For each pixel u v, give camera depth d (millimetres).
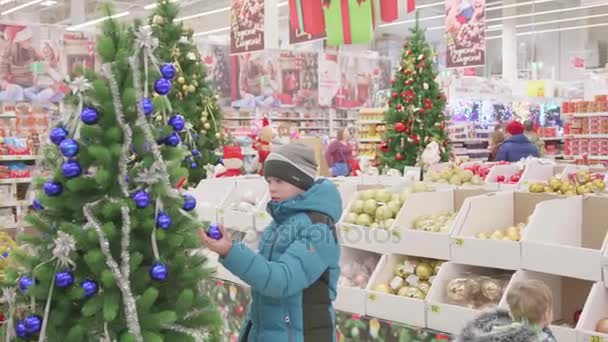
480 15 10453
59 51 13750
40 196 2117
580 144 11312
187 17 21641
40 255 2143
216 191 5535
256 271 2104
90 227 2037
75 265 2033
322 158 10555
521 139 7977
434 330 3383
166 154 2230
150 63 2186
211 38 17094
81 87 2047
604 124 11008
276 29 17203
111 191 2111
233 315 4340
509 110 15906
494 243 3377
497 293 3373
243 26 10133
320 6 7445
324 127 18344
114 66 2107
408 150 8062
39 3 19625
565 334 2998
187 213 2236
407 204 3930
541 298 2479
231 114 17000
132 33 2166
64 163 2086
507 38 22516
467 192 4223
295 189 2336
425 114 8008
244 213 4738
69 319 2117
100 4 2281
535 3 22828
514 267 3320
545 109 16672
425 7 23562
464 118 15109
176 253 2199
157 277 2072
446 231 3658
